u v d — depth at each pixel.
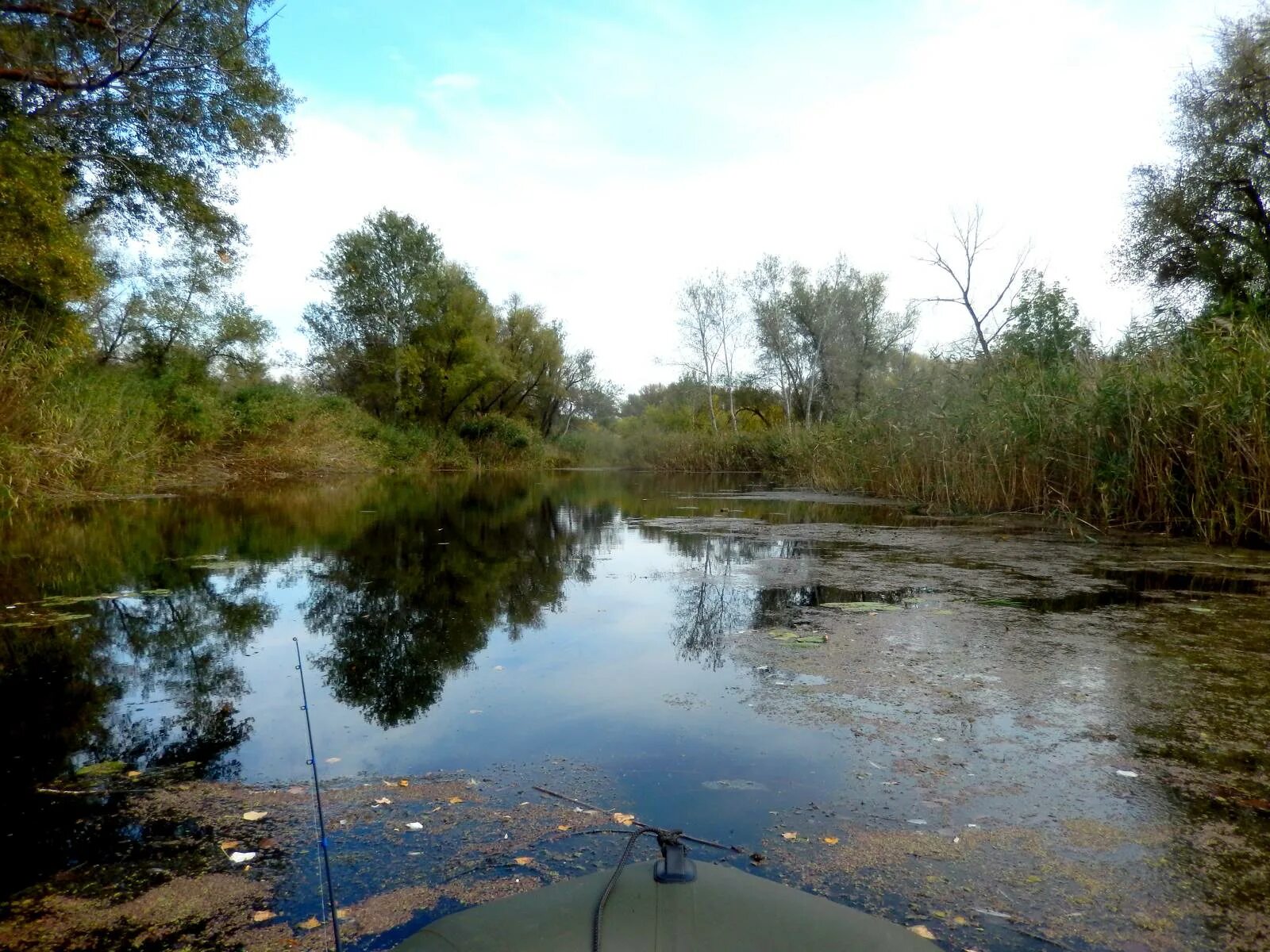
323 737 2.39
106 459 11.20
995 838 1.72
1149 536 6.80
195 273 17.27
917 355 21.17
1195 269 13.48
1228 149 12.66
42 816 1.88
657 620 3.91
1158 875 1.56
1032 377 8.81
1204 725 2.37
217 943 1.37
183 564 5.72
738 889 1.22
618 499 13.01
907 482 11.27
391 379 26.42
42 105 10.01
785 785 2.01
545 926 1.10
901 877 1.56
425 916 1.43
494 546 6.85
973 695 2.68
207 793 2.01
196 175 12.45
